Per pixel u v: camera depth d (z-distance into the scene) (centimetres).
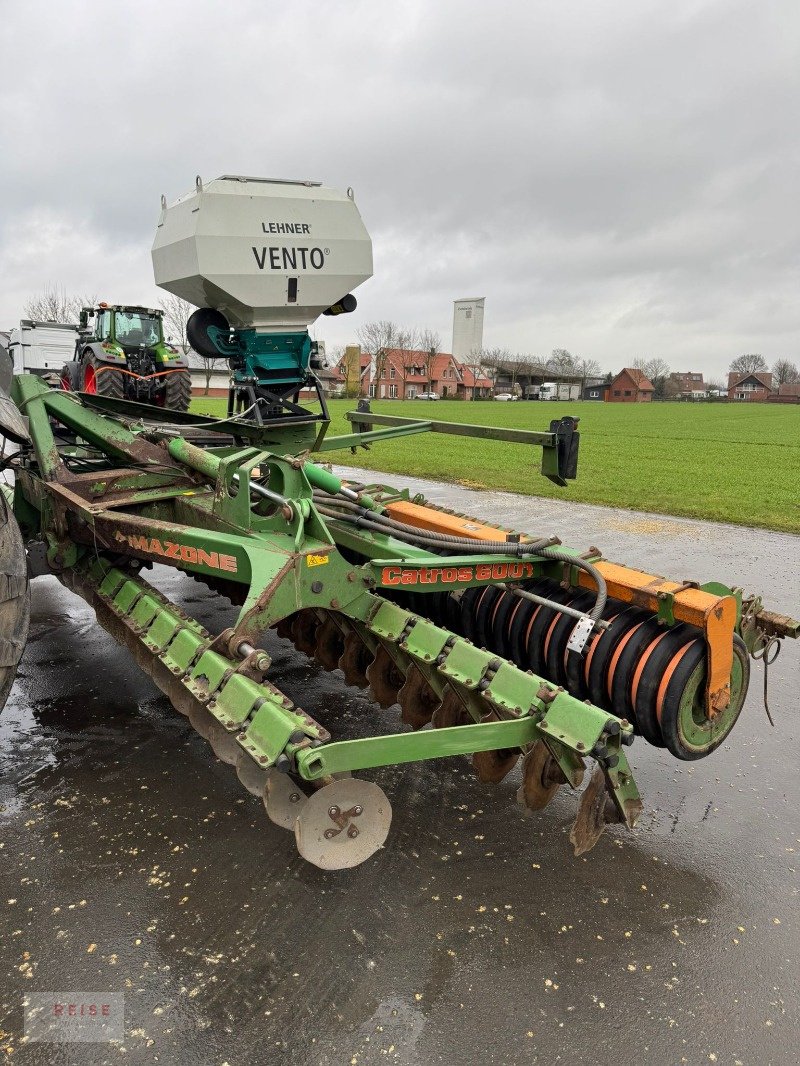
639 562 802
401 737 259
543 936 273
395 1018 238
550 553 374
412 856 317
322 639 451
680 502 1199
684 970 260
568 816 350
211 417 570
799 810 359
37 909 281
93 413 453
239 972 254
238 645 293
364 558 484
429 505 518
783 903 294
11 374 384
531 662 389
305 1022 236
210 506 399
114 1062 222
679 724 326
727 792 374
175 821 337
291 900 288
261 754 252
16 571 323
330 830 256
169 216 556
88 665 510
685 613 323
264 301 557
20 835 326
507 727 280
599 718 271
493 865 312
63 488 403
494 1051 227
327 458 1753
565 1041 231
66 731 419
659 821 347
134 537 384
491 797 363
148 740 410
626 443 2536
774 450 2281
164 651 328
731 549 870
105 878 299
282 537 341
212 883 297
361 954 262
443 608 451
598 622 335
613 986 252
